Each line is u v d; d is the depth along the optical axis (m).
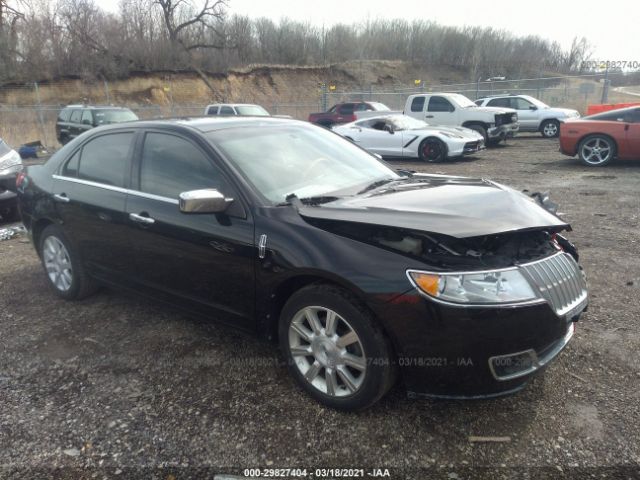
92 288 4.50
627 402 2.88
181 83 33.94
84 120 18.39
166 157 3.62
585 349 3.45
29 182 4.75
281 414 2.88
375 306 2.57
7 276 5.28
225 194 3.22
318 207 3.01
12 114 24.08
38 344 3.80
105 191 3.95
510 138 19.17
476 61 48.94
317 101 38.06
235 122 3.88
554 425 2.72
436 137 13.69
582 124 11.73
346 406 2.82
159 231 3.51
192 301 3.48
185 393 3.12
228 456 2.58
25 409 3.02
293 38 43.75
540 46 51.50
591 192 8.68
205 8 37.75
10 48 29.84
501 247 2.79
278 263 2.90
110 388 3.21
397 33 50.53
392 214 2.74
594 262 5.17
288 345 3.03
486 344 2.46
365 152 4.28
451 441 2.63
